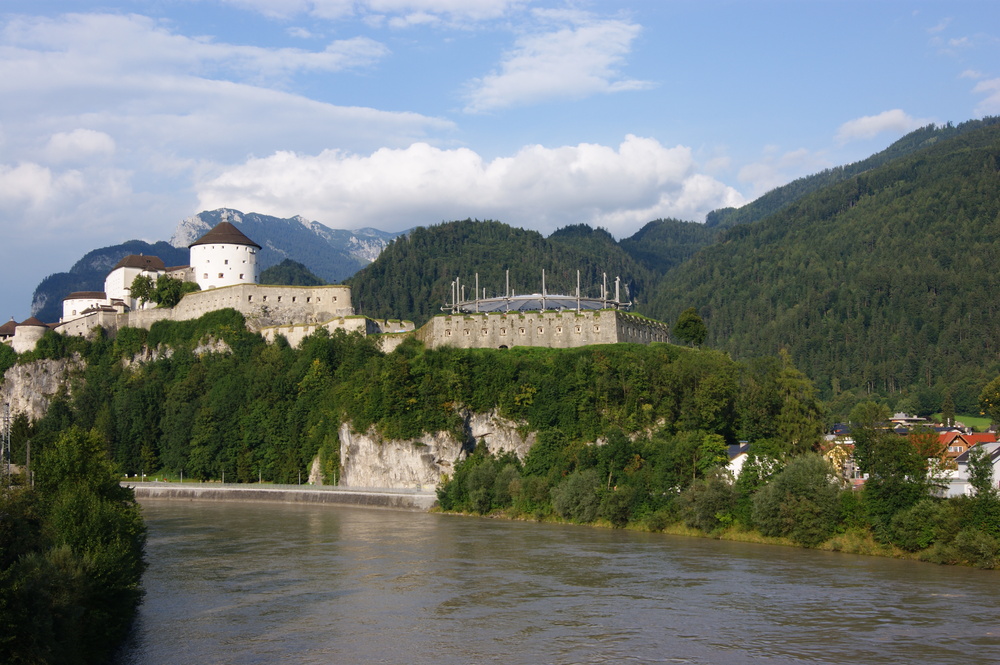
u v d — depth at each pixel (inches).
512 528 5339.6
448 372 7126.0
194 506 6948.8
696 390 6402.6
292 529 5374.0
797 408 5925.2
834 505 4542.3
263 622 3132.4
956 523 4099.4
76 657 2420.0
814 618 3107.8
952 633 2920.8
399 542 4790.8
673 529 5088.6
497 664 2669.8
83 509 2901.1
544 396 6683.1
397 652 2787.9
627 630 2984.7
